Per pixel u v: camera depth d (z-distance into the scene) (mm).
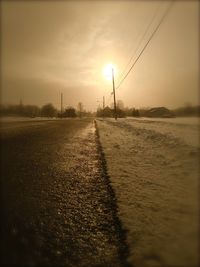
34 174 7359
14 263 2602
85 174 7906
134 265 3230
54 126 28109
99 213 5039
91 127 29266
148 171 7305
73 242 3979
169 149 8750
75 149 12555
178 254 2758
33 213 4699
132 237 3959
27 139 14664
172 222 3746
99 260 3590
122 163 8852
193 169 4578
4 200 4480
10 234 3246
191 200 3424
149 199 5191
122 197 5586
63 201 5602
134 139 14789
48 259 3346
